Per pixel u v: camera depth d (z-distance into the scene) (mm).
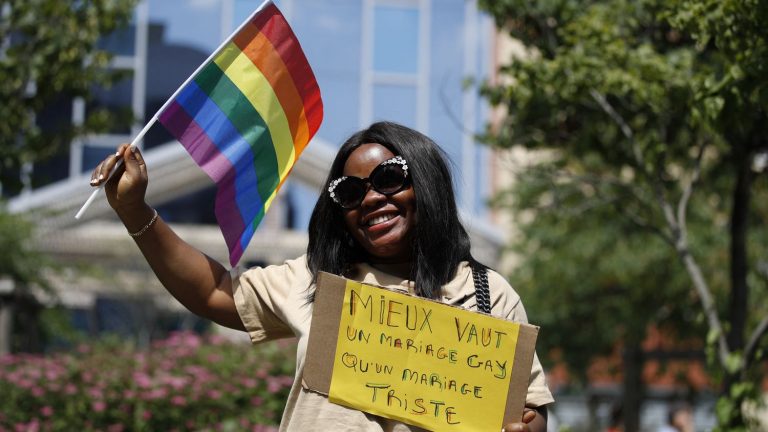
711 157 11070
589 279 16484
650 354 14133
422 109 22141
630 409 14062
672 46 8125
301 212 21031
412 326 3248
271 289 3412
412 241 3389
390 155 3393
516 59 7574
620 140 8359
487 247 17312
